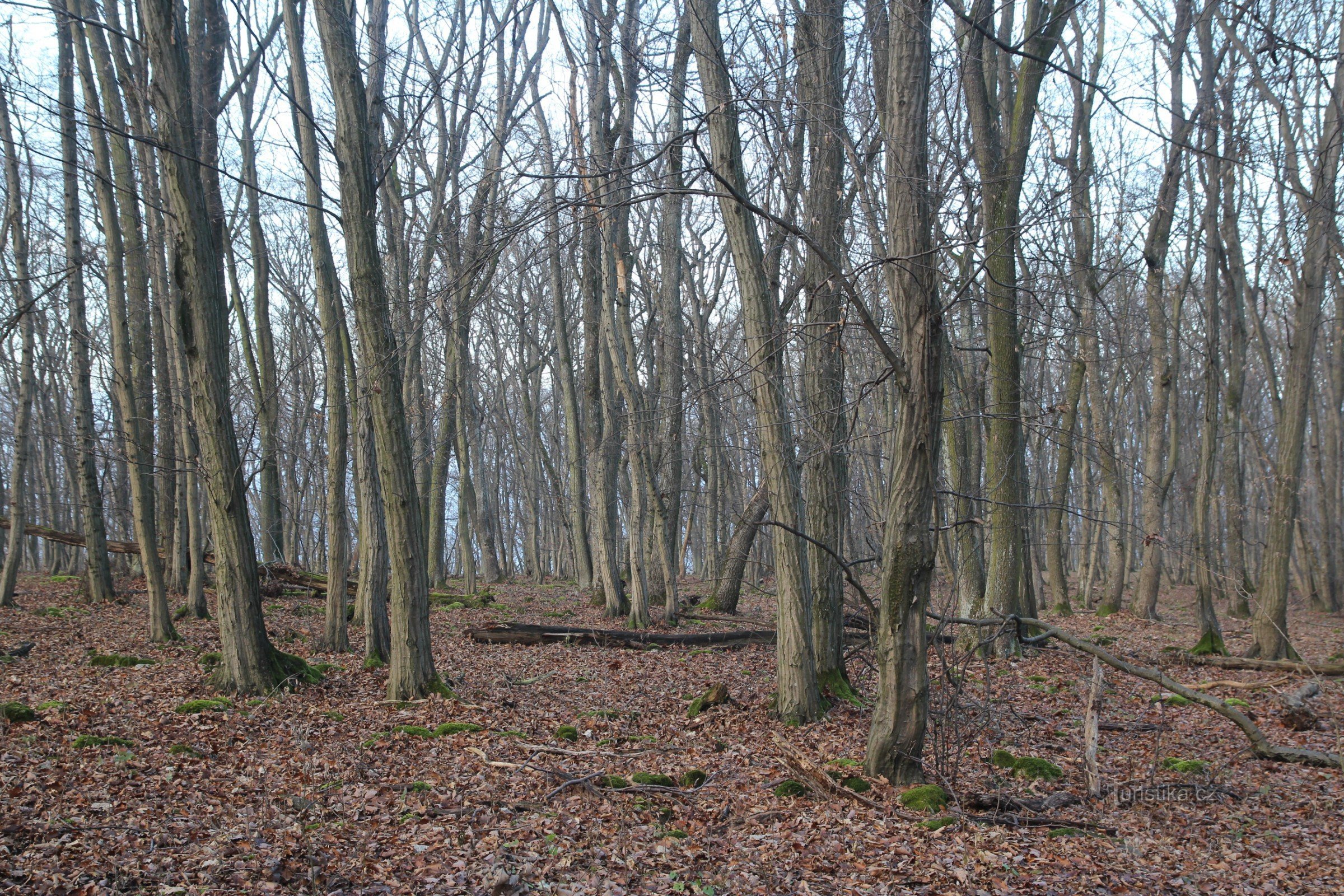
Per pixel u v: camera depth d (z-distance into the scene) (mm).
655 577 21625
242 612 10320
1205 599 15320
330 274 13445
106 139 15477
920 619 7320
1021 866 5887
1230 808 7406
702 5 9211
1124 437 29766
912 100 7020
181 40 10180
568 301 31438
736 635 16469
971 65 12742
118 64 11969
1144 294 22719
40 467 34000
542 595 26438
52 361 25906
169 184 9906
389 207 16719
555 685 12430
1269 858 6176
